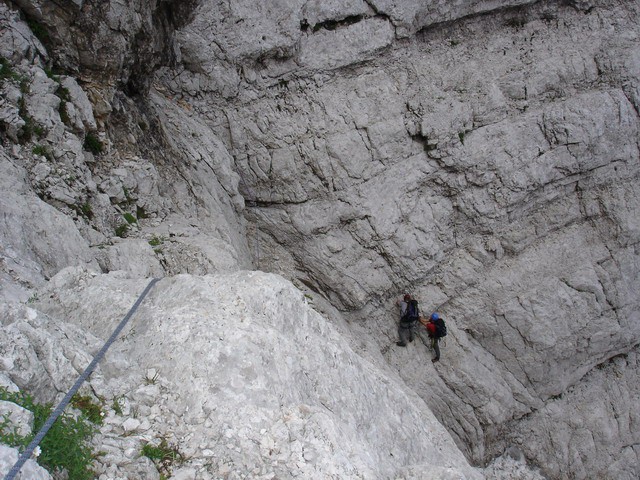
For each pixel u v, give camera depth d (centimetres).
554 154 1394
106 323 502
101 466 357
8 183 719
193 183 1124
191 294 513
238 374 431
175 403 420
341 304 1333
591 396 1481
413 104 1338
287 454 395
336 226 1320
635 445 1478
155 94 1228
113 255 802
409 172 1343
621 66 1426
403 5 1313
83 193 861
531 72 1399
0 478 292
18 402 353
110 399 409
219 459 385
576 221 1453
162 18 1131
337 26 1309
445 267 1388
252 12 1260
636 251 1448
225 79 1270
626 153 1438
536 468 1427
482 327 1395
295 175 1306
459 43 1402
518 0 1386
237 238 1196
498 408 1385
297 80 1307
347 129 1308
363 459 423
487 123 1371
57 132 852
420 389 1336
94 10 929
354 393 534
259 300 517
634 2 1455
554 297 1395
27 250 663
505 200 1368
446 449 696
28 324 403
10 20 844
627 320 1448
